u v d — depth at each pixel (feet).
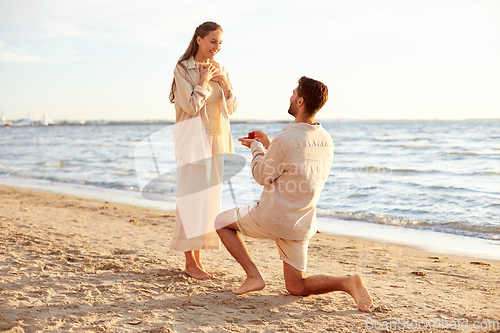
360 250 16.28
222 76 10.48
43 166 67.87
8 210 23.44
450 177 45.24
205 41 10.11
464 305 9.16
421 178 44.21
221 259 13.46
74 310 8.18
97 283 10.13
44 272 10.85
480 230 20.72
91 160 80.12
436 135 140.67
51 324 7.39
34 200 30.25
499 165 56.70
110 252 13.67
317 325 7.80
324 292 9.16
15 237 15.24
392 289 10.59
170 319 7.90
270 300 9.24
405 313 8.55
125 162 75.41
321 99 8.56
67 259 12.38
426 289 10.62
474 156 70.28
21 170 61.41
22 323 7.34
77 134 244.42
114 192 37.60
